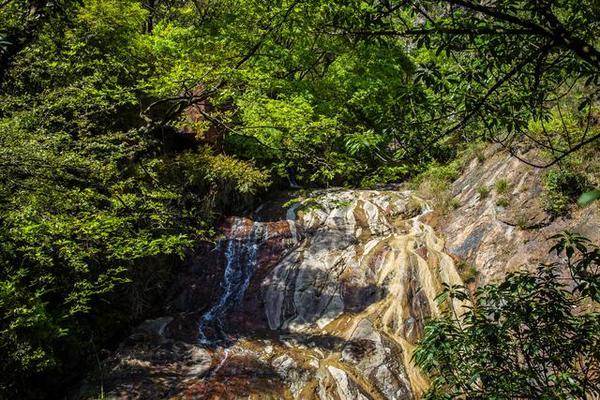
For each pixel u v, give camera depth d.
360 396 6.76
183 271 10.13
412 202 11.55
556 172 8.02
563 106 8.09
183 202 9.91
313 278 9.68
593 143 7.79
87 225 5.36
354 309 8.78
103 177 5.87
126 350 7.96
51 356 6.95
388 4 2.52
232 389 7.02
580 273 3.11
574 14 2.39
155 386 7.14
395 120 2.88
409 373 7.18
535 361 3.24
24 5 3.34
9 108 5.64
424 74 2.63
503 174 9.70
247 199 12.05
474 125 3.13
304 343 8.12
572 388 2.99
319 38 9.09
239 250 10.72
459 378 3.42
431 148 3.11
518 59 2.53
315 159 5.73
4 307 6.25
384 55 10.33
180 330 8.63
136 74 8.36
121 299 8.90
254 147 10.26
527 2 2.27
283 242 10.94
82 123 6.30
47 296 7.66
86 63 6.50
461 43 2.56
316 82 9.16
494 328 3.23
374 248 10.05
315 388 6.97
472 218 9.60
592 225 7.17
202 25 9.05
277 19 7.05
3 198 4.91
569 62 2.54
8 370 6.71
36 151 4.69
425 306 8.40
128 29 8.23
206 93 5.93
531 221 8.21
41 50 5.55
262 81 6.37
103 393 7.08
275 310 9.16
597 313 3.29
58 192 5.08
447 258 9.02
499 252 8.30
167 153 10.96
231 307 9.37
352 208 11.70
